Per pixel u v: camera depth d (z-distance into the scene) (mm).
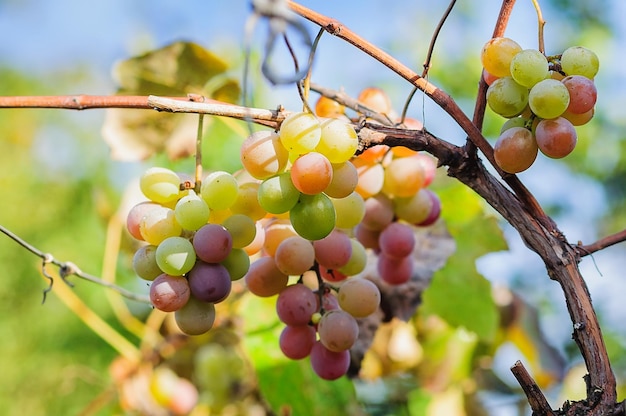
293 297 535
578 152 1180
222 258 497
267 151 487
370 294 537
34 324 1163
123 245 714
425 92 503
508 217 512
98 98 492
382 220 572
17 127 1388
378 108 589
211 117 636
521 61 489
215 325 697
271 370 650
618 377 1030
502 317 763
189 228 501
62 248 1230
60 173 1324
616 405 477
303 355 542
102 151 1319
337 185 499
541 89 482
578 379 865
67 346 1114
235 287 696
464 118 505
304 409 641
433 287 703
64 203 1288
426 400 772
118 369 750
